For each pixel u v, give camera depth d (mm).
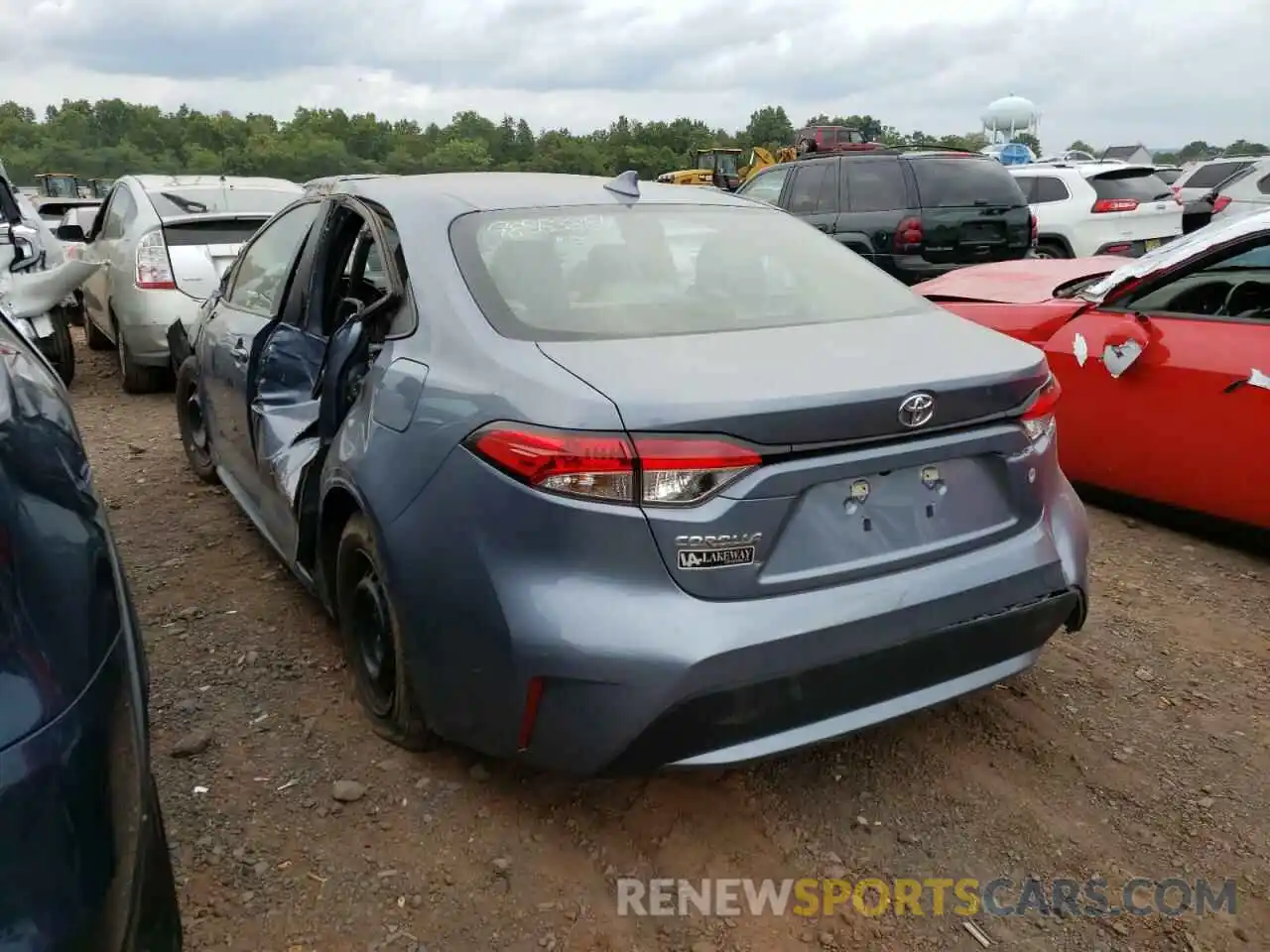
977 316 5441
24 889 1346
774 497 2230
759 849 2594
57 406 2064
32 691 1412
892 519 2422
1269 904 2424
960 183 9695
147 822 1676
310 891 2410
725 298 2910
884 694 2447
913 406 2346
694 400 2178
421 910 2359
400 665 2678
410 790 2768
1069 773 2912
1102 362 4672
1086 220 11656
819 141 29016
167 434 6516
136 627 1837
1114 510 4973
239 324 4188
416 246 2918
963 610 2479
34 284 3441
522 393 2309
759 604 2242
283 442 3512
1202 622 3836
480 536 2316
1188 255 4504
